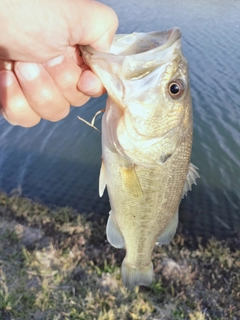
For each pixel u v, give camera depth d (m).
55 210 0.60
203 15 1.57
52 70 0.18
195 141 0.82
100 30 0.18
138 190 0.21
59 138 0.83
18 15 0.16
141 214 0.22
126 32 1.32
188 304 0.42
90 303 0.41
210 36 1.30
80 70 0.19
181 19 1.50
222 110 0.92
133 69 0.18
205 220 0.60
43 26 0.17
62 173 0.71
